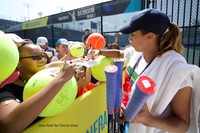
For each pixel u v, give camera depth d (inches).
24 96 37.8
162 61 42.2
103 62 61.6
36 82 36.6
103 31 246.8
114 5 221.1
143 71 46.5
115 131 39.3
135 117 36.8
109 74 34.6
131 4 202.4
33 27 430.9
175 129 39.0
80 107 47.6
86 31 219.6
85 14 271.0
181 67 38.8
